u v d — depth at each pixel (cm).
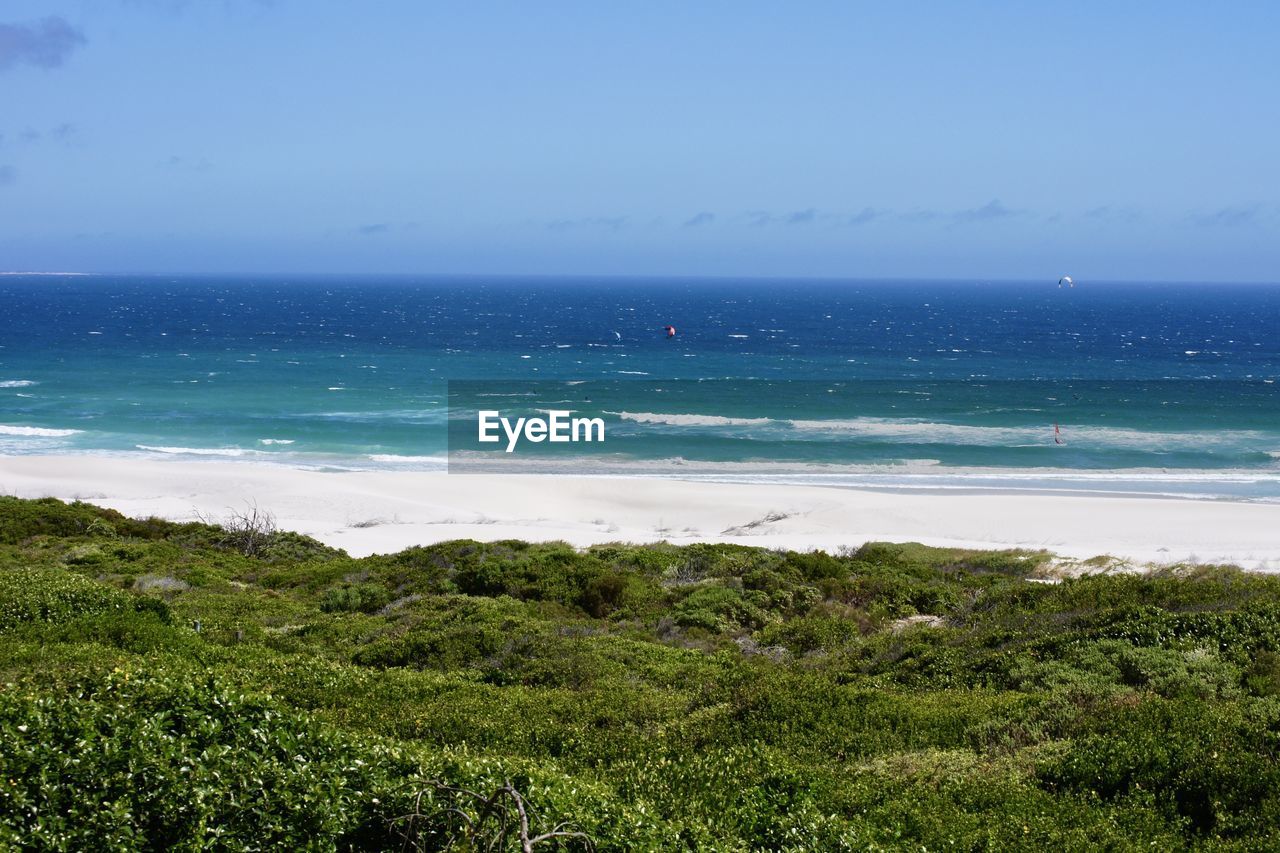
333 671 1430
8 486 4606
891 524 4112
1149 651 1300
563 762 1046
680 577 2636
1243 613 1401
